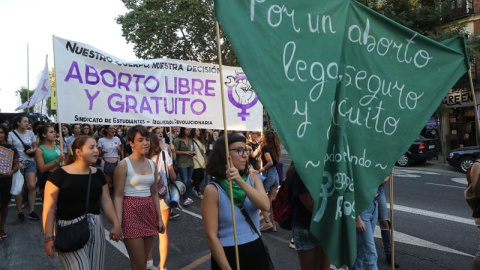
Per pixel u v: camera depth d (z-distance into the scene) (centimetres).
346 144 266
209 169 262
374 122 280
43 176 586
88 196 323
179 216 765
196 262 507
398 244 571
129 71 499
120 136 1109
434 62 304
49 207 310
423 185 1115
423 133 2231
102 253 335
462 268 478
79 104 456
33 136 809
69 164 337
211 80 578
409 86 293
